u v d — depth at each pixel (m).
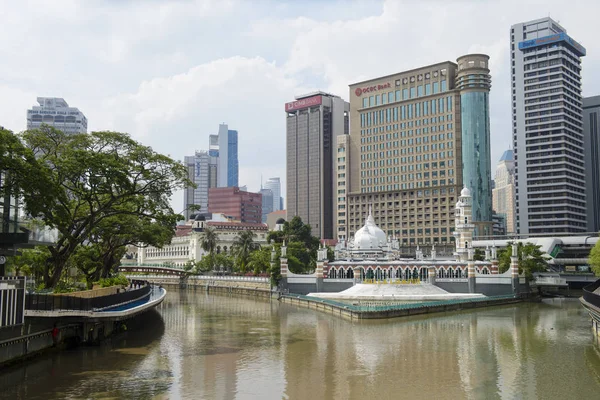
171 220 87.94
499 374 57.69
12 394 48.53
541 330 88.38
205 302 147.38
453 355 67.44
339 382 54.16
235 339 78.94
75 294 73.75
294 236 197.25
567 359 65.12
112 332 81.06
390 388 52.06
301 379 55.19
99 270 111.94
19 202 64.50
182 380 54.28
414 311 111.00
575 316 108.31
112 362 61.53
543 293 161.62
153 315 111.50
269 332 86.19
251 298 162.00
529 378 56.00
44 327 64.19
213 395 49.25
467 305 124.06
